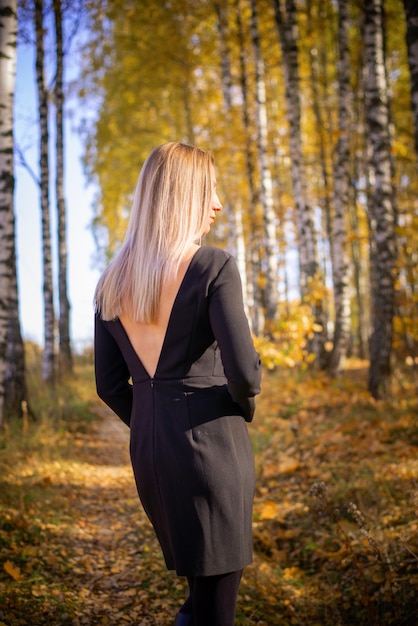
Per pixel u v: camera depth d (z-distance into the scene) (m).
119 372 1.83
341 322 10.88
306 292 11.62
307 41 14.91
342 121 11.49
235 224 15.34
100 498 4.75
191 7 15.54
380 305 7.88
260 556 3.57
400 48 16.28
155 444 1.62
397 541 3.17
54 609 2.71
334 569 3.24
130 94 18.69
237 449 1.64
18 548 3.28
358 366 14.23
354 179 16.08
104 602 2.89
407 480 4.06
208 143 15.53
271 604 2.95
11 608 2.65
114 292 1.74
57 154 13.24
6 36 5.36
